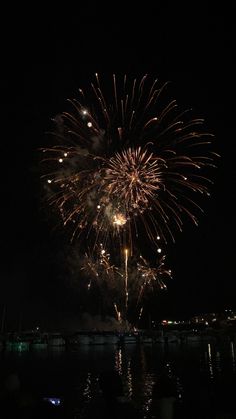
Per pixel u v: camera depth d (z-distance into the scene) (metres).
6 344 99.81
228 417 11.75
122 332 115.25
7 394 11.83
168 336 116.88
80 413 16.83
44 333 110.69
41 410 11.88
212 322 138.75
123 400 11.52
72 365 56.88
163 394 9.48
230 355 68.31
